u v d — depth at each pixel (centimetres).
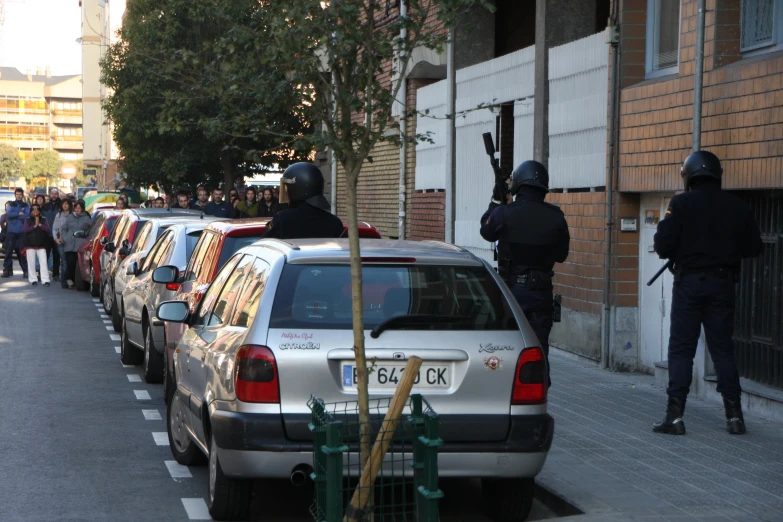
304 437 827
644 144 1638
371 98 804
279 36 802
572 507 930
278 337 840
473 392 848
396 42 823
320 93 827
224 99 913
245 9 875
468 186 2509
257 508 980
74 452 1198
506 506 916
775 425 1282
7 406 1474
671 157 1550
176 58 995
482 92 2412
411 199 3009
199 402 969
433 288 882
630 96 1683
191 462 1139
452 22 820
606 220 1752
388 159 3259
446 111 2644
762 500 948
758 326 1409
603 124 1788
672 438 1208
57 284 3806
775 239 1366
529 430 852
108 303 2731
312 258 883
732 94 1383
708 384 1455
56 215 4069
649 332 1698
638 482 1009
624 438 1204
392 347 840
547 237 1208
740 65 1380
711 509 917
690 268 1228
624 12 1712
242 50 879
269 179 6378
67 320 2616
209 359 938
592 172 1834
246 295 927
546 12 2036
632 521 880
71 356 1991
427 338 850
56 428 1330
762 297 1398
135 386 1661
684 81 1514
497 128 2341
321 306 859
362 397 721
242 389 835
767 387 1375
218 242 1392
